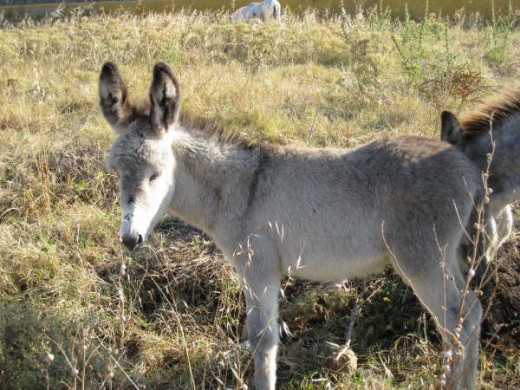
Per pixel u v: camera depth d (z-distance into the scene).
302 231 3.66
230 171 3.76
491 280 4.29
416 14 16.12
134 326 4.54
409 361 4.08
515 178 4.02
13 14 19.14
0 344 3.59
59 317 4.21
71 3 21.36
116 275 5.04
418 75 8.38
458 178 3.54
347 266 3.70
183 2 19.91
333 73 9.48
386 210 3.54
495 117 4.10
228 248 3.81
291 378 4.12
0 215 5.77
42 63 10.26
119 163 3.54
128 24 13.00
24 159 6.38
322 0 18.45
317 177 3.65
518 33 12.19
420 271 3.53
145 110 3.70
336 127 7.01
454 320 3.45
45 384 3.48
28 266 5.03
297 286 4.91
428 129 6.54
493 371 3.83
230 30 12.29
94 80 9.35
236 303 4.72
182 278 4.93
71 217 5.62
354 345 4.32
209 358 4.03
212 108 7.46
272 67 10.13
